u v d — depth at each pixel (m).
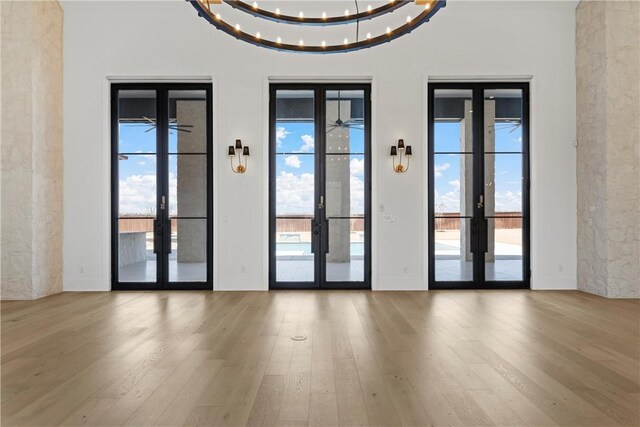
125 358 3.51
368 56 6.86
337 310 5.37
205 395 2.77
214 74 6.85
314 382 2.99
